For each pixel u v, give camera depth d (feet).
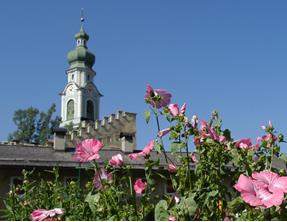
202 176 9.52
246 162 9.92
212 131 10.12
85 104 297.33
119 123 170.40
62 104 301.63
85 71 311.27
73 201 15.39
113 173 10.72
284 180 7.39
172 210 8.95
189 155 10.04
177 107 10.19
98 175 10.62
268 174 7.55
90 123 163.02
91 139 10.45
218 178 9.51
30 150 83.87
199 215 8.87
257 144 10.54
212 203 9.13
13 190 19.10
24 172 21.29
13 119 257.55
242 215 8.26
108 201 10.21
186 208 8.83
